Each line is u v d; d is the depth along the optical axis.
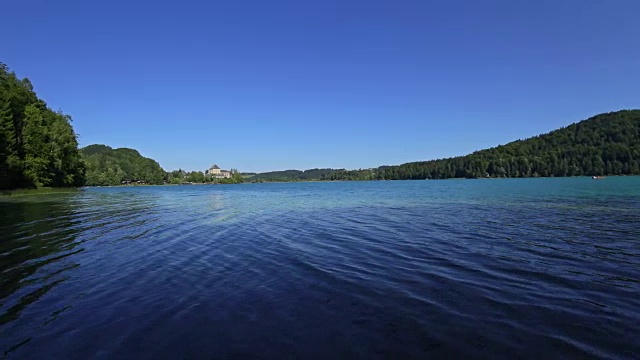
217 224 22.70
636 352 6.41
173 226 21.77
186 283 10.27
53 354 6.36
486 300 8.88
